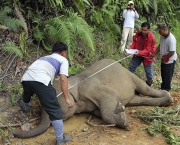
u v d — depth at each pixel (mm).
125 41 8633
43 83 4410
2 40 6562
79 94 5500
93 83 5586
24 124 5094
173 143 4617
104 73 5879
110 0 8938
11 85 5887
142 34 6594
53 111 4461
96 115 5562
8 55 6441
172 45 6227
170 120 5359
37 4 7652
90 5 8742
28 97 5082
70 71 6762
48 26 6992
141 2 10047
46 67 4508
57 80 5527
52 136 4879
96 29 8523
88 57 7672
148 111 5723
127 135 4918
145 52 6480
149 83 6965
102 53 8039
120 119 5043
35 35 7086
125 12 8719
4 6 7012
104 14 8859
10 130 4918
